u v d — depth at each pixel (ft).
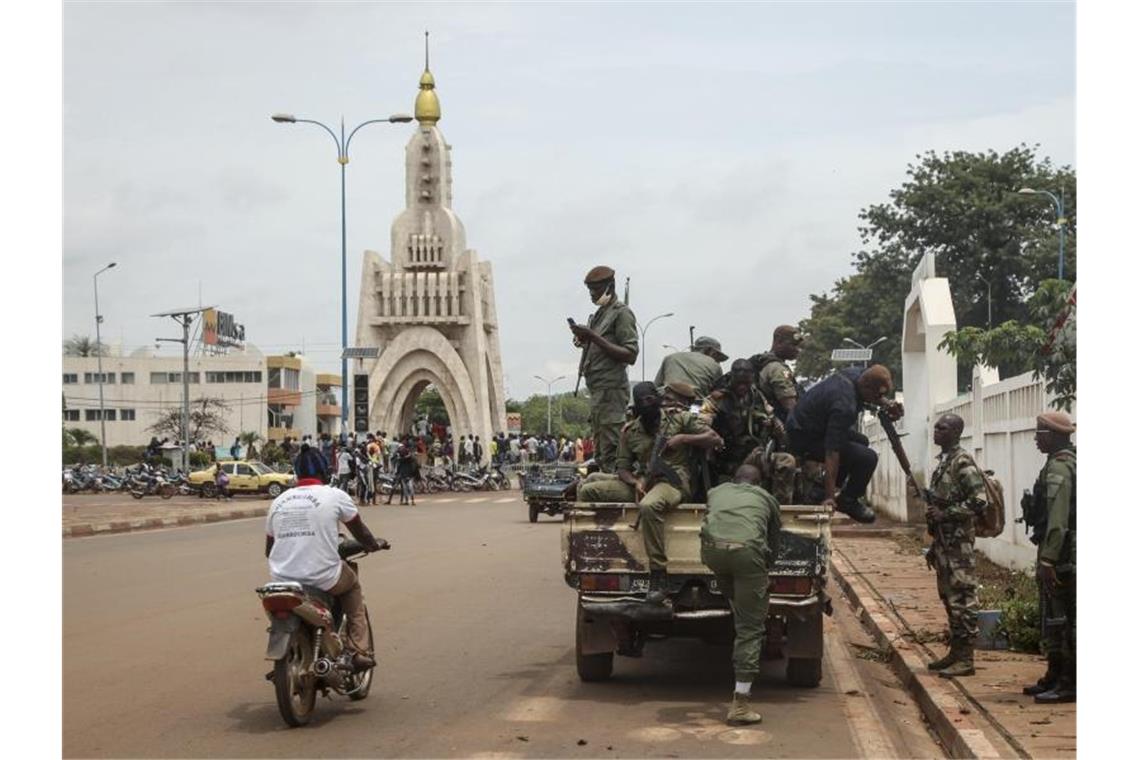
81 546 81.30
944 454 35.47
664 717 30.96
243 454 250.78
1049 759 24.93
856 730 29.60
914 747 28.60
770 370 38.60
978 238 204.03
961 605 34.76
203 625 44.96
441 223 208.44
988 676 34.47
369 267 207.92
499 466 198.39
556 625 45.98
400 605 51.19
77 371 353.72
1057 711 29.66
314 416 390.01
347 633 31.91
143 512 121.80
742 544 29.78
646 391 34.91
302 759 26.27
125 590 55.77
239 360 355.15
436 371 204.74
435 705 32.07
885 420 36.50
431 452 198.90
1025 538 57.36
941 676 34.53
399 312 205.57
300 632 29.68
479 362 204.33
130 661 37.65
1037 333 78.38
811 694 34.30
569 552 34.01
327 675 29.99
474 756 26.71
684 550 33.63
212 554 74.69
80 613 48.06
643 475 34.86
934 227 206.28
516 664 38.17
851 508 37.09
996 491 34.83
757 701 33.19
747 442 36.19
